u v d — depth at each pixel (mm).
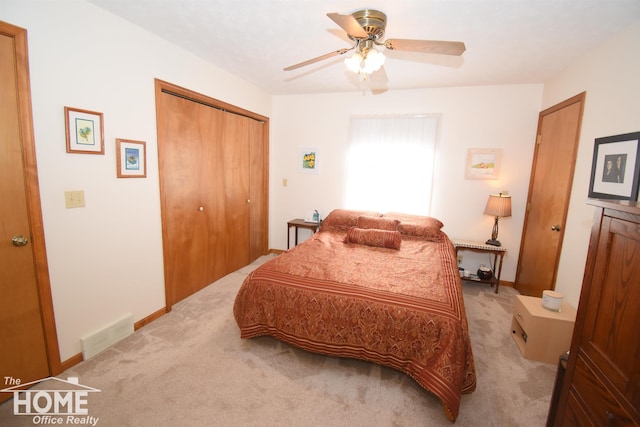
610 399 830
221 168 3164
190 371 1826
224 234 3314
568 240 2355
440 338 1574
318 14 1848
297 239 4238
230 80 3066
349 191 3834
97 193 1927
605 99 2012
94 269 1950
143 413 1510
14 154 1508
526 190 3193
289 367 1883
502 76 2873
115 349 2029
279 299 1938
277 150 4113
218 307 2658
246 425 1454
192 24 2037
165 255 2496
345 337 1787
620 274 829
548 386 1771
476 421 1509
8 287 1536
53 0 1603
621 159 1789
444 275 2102
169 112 2461
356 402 1613
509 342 2229
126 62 2029
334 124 3803
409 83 3211
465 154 3354
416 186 3553
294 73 3021
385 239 2785
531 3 1627
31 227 1595
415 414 1544
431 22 1866
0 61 1424
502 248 3117
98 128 1887
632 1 1561
